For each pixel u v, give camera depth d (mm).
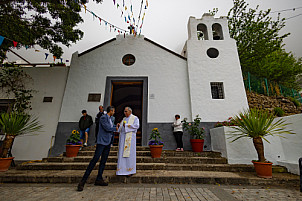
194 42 6898
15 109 5832
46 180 3139
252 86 8359
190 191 2598
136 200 2195
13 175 3219
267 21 9562
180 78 6531
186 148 5562
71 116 5988
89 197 2307
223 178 3092
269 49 9430
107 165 3822
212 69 6465
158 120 5961
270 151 3998
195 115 5859
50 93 6402
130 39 7145
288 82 12117
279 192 2564
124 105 6719
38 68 6742
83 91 6340
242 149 4090
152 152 4277
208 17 7395
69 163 4016
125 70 6656
